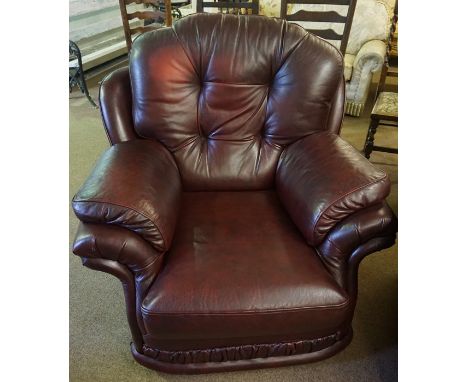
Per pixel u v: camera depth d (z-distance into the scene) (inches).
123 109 51.1
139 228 36.5
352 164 41.8
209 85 50.7
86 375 45.4
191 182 52.2
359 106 111.2
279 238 42.9
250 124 52.3
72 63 128.3
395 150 82.7
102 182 38.2
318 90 49.0
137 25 172.2
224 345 42.1
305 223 41.7
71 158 90.9
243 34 50.0
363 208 38.7
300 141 50.5
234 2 96.3
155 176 42.7
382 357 47.4
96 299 55.6
